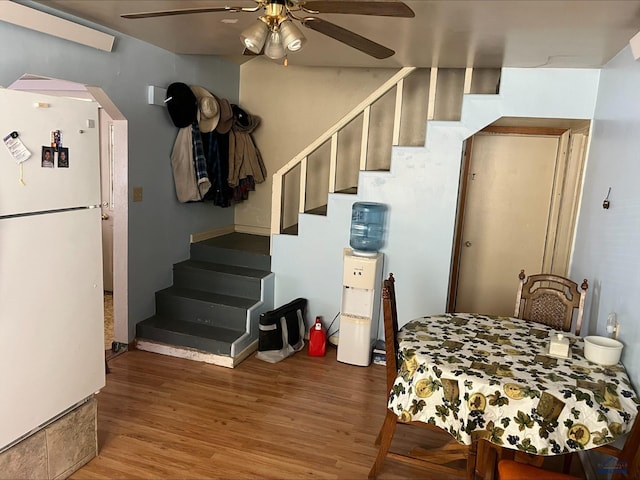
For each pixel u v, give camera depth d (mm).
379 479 2475
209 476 2434
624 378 2098
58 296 2201
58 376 2240
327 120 4961
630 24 2359
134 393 3230
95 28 3137
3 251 1933
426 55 3328
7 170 1920
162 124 3953
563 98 3447
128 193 3637
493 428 1959
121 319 3836
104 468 2457
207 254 4527
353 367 3797
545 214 4465
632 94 2541
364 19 2604
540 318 2967
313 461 2596
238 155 4801
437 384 2107
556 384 1983
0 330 1943
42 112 2049
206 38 3434
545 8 2234
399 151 3795
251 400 3211
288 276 4270
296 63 4285
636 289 2186
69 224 2229
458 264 4719
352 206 3967
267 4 1847
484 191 4570
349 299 3850
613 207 2686
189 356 3807
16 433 2053
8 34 2568
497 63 3420
